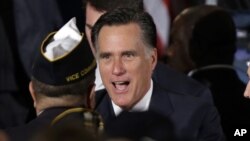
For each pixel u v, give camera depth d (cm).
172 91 847
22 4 1289
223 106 962
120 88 767
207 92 896
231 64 990
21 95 1310
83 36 703
